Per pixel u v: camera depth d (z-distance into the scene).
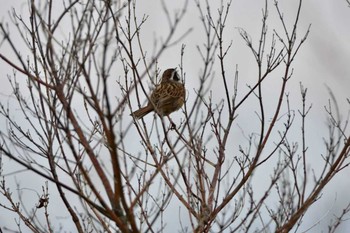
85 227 11.01
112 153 8.80
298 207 10.19
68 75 9.34
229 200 10.45
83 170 9.02
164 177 10.57
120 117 8.76
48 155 10.55
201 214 10.30
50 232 11.31
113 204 9.17
